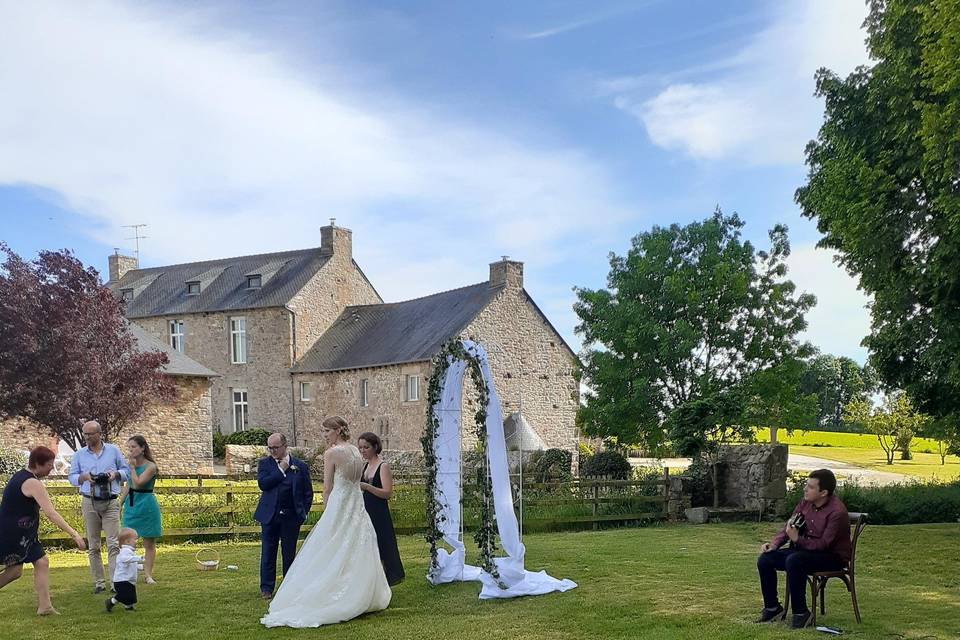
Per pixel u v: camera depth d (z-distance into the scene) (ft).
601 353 88.17
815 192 54.19
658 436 84.94
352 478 26.25
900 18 44.42
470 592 29.30
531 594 28.53
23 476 25.32
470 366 31.04
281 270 133.80
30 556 25.35
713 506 55.88
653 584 30.04
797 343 86.69
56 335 69.82
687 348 81.76
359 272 138.10
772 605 24.32
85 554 39.11
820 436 210.59
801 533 24.06
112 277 154.40
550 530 49.34
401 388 107.14
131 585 26.23
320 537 25.63
